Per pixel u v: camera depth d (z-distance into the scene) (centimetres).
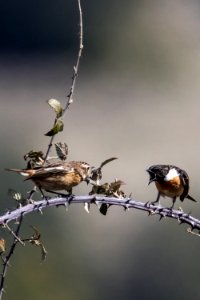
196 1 3259
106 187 594
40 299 1324
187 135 2597
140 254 1700
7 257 557
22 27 3109
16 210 541
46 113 2598
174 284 1600
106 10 3184
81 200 559
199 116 2783
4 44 3109
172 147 2514
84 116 2691
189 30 3203
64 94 2875
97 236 1736
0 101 2733
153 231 1733
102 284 1617
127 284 1631
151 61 3105
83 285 1528
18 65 3047
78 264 1559
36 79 2967
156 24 3206
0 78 2961
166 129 2633
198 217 1780
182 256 1625
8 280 1273
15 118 2509
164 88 2998
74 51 3111
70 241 1581
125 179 2270
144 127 2638
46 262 1421
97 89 2967
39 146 2203
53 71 3028
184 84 3033
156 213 571
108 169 2317
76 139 2480
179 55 3114
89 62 3102
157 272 1641
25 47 3102
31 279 1301
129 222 1825
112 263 1684
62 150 607
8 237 1191
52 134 571
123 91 2964
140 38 3152
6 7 3092
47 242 1495
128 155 2427
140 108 2830
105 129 2578
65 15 3125
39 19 3128
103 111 2759
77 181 615
